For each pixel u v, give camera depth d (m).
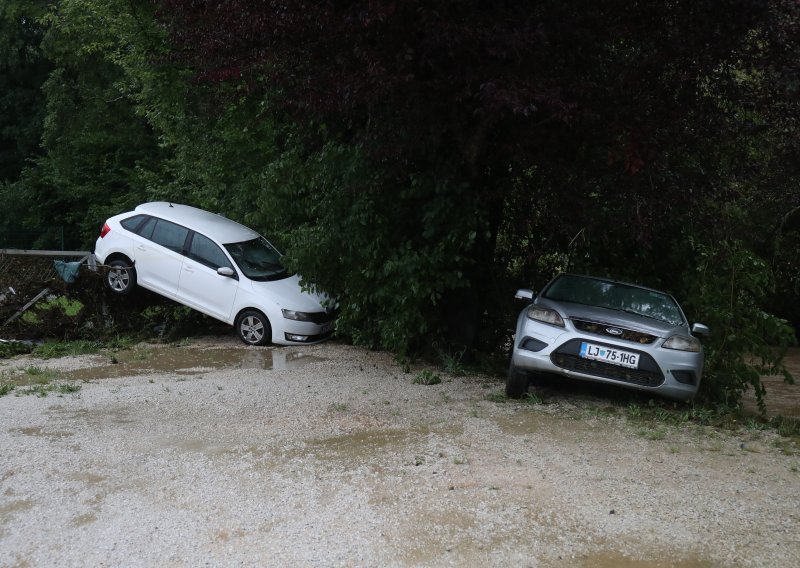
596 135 9.18
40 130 32.81
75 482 5.48
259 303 12.41
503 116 8.88
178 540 4.54
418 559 4.32
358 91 8.63
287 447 6.42
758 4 7.54
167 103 17.55
